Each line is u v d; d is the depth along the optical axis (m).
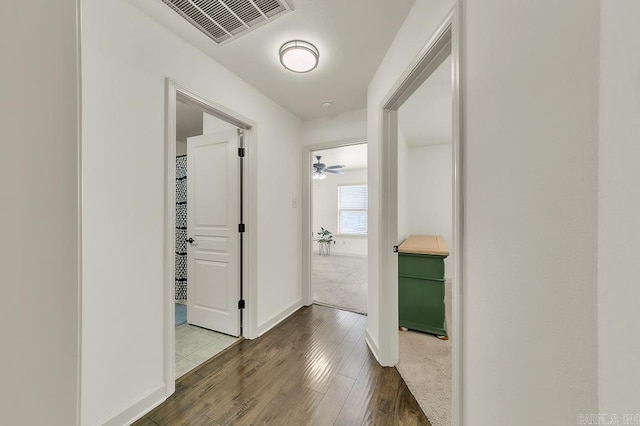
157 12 1.46
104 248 1.28
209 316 2.47
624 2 0.41
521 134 0.65
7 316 0.31
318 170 5.14
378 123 1.97
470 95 0.90
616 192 0.42
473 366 0.86
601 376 0.44
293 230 2.99
